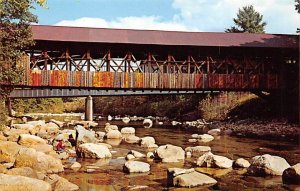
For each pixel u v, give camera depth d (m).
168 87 32.88
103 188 12.29
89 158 17.97
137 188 12.17
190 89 33.66
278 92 35.16
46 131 29.50
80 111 71.00
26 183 10.41
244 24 67.19
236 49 34.16
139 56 35.12
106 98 70.06
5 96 28.00
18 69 27.17
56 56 33.06
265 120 35.53
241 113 40.38
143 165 15.08
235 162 16.02
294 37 35.03
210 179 12.98
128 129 31.53
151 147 22.14
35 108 63.94
